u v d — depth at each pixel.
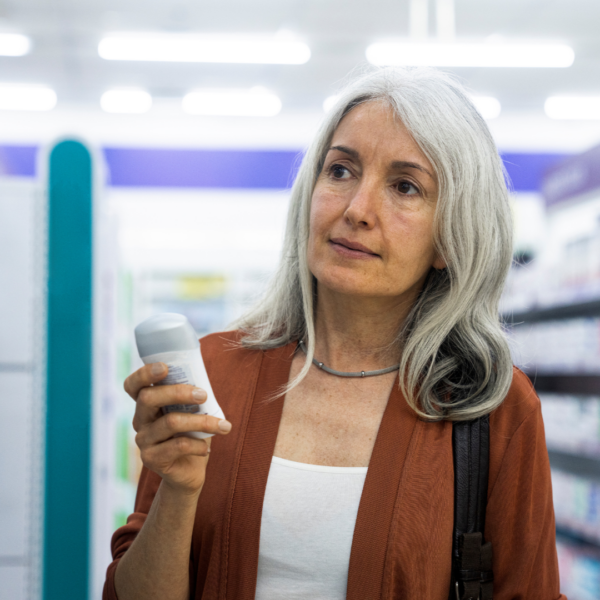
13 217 2.54
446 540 1.10
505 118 7.50
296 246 1.31
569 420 4.02
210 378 1.26
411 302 1.24
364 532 1.07
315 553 1.09
